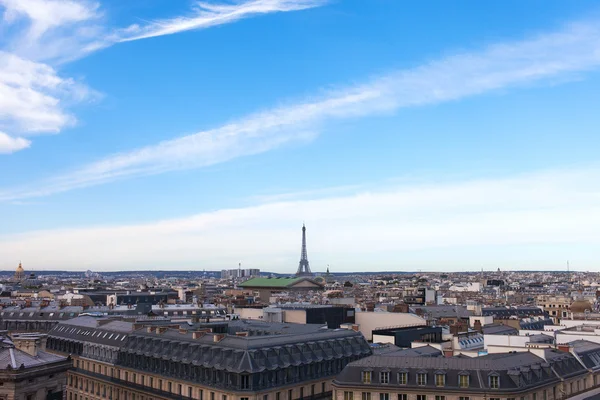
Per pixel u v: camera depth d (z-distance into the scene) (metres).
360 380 183.12
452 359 182.38
